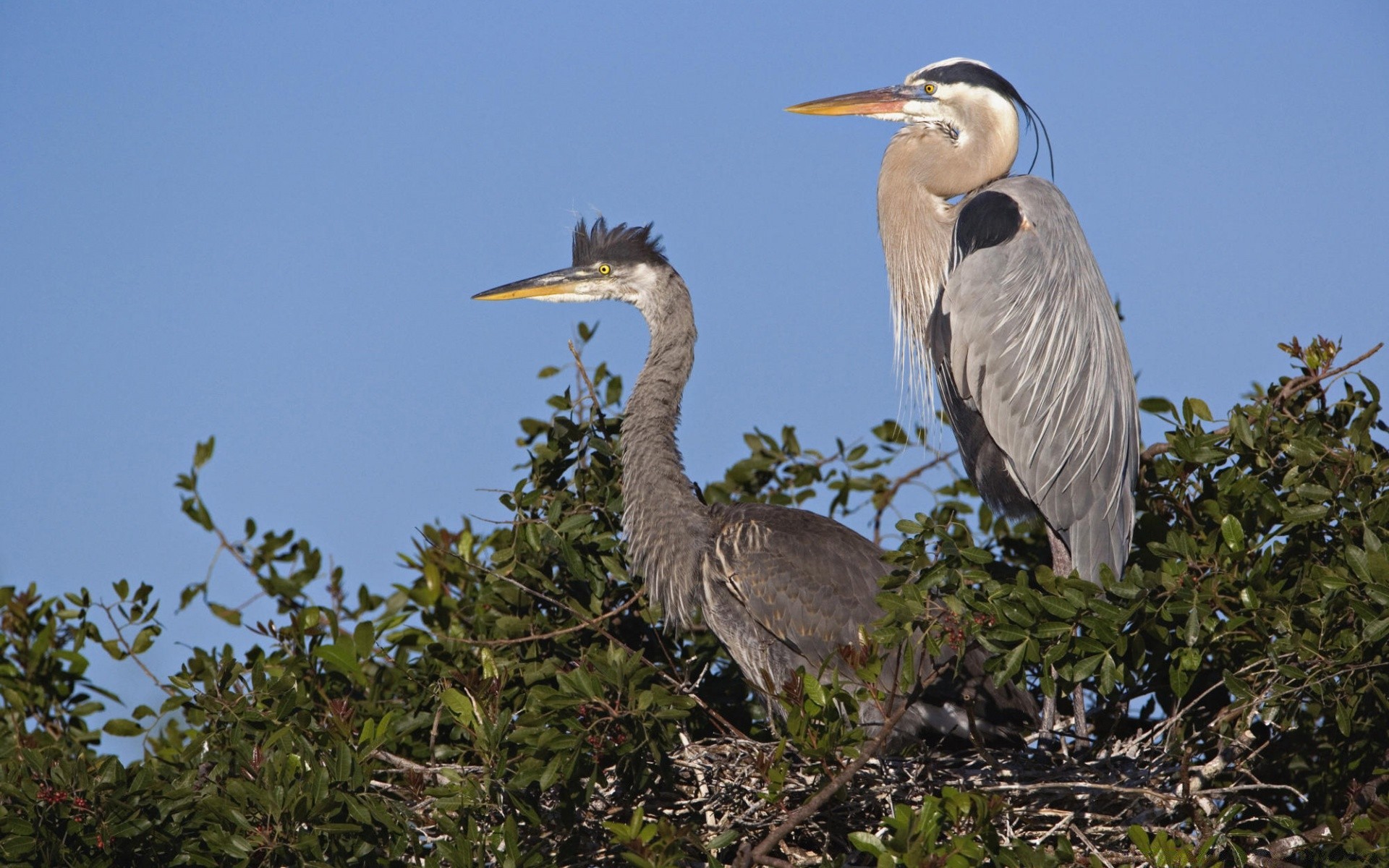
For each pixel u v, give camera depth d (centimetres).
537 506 1138
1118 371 1259
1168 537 930
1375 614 838
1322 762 1024
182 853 899
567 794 917
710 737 1071
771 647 1162
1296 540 984
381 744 959
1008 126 1364
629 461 1205
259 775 903
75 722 1193
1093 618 891
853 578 1151
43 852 870
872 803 975
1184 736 977
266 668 1080
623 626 1194
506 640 1071
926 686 910
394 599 1209
